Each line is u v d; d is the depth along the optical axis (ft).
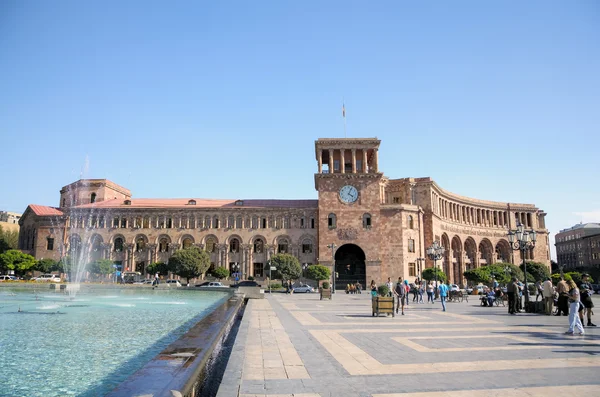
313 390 34.47
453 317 95.71
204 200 357.00
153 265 309.83
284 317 93.50
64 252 337.52
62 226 343.26
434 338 62.23
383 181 367.45
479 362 45.24
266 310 113.29
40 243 340.39
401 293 104.01
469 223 408.26
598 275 453.58
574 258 603.67
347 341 59.16
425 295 223.92
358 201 313.53
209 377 39.24
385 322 84.28
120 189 389.60
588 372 40.73
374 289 123.03
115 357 47.14
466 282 380.37
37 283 234.58
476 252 401.90
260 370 41.39
